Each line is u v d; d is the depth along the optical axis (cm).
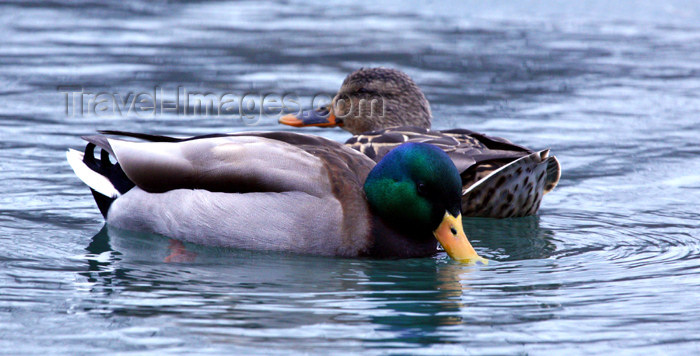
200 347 820
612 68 2095
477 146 1215
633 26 2491
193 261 1063
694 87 1948
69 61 2073
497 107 1811
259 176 1072
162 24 2484
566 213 1282
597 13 2641
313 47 2245
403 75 1559
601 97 1881
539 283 1002
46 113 1714
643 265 1064
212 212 1080
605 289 984
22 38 2286
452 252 1064
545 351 823
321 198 1062
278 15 2619
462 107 1809
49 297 941
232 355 804
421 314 903
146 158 1126
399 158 1065
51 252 1087
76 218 1217
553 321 892
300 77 1989
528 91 1925
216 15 2612
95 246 1110
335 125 1574
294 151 1091
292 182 1065
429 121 1571
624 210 1295
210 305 921
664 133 1659
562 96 1889
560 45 2289
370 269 1043
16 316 890
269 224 1062
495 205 1209
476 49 2247
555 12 2655
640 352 823
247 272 1025
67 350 814
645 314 909
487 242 1156
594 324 886
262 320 883
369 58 2155
